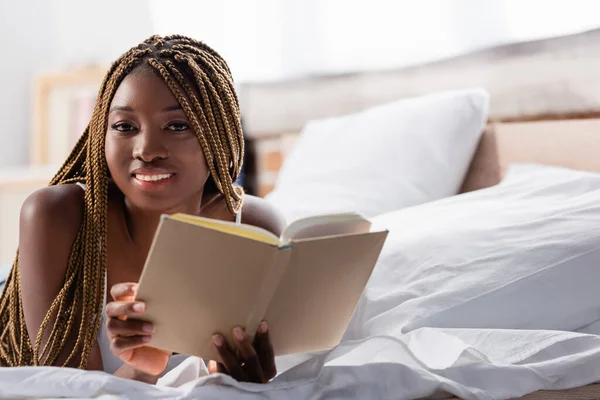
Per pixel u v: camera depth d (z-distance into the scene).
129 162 1.05
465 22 1.97
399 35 2.14
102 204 1.10
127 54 1.09
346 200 1.77
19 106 3.43
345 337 1.22
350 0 2.26
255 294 0.89
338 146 1.93
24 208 1.11
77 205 1.13
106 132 1.09
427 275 1.23
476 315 1.16
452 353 1.00
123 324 0.89
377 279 1.25
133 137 1.05
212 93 1.10
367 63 2.23
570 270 1.19
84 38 3.41
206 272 0.86
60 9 3.44
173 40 1.14
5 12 3.41
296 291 0.92
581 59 1.65
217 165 1.12
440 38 2.04
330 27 2.31
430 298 1.17
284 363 1.16
